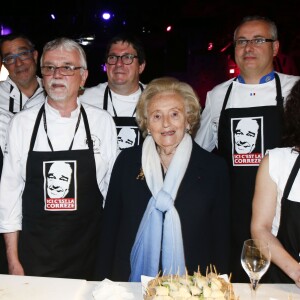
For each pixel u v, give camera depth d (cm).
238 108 282
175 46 1007
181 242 199
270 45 281
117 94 324
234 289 165
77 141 241
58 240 236
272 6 721
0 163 262
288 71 763
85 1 952
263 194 191
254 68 280
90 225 244
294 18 703
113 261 213
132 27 1004
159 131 203
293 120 184
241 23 290
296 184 181
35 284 168
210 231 208
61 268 239
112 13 978
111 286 161
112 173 221
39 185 235
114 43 319
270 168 188
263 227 189
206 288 142
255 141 276
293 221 180
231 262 288
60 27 945
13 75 339
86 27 970
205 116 311
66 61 229
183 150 209
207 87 1009
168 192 202
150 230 202
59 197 234
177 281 149
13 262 236
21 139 235
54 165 233
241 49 284
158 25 1001
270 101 279
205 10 882
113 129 257
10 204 237
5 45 336
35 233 237
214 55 994
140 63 328
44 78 232
